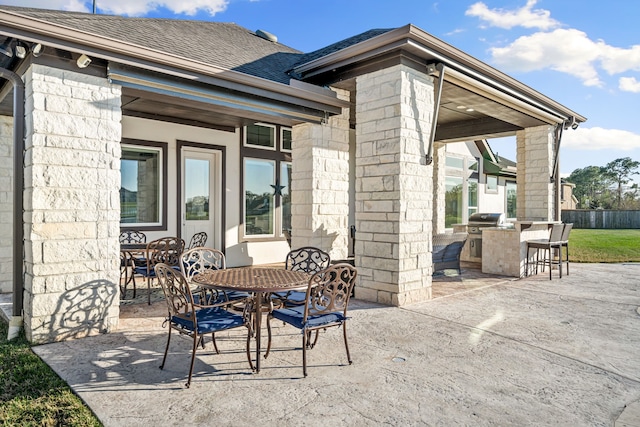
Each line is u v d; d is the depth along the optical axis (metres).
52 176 3.84
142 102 6.07
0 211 5.94
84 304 4.00
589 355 3.54
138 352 3.55
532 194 8.95
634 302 5.50
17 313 4.05
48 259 3.81
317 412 2.52
